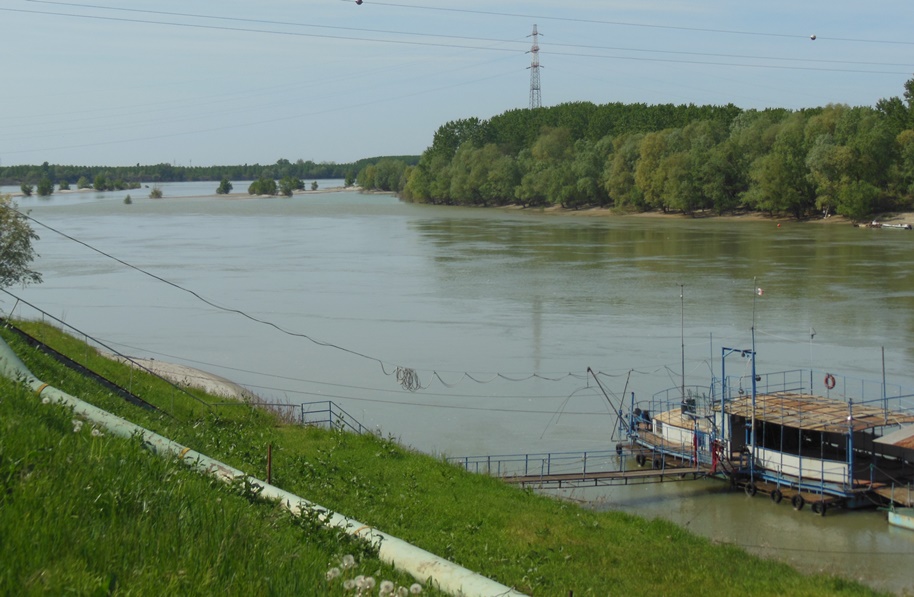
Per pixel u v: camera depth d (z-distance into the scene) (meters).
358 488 24.34
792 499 31.50
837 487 31.19
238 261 96.94
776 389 44.31
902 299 66.62
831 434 34.72
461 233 128.88
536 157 180.75
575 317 62.34
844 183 123.50
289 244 116.38
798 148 130.75
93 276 84.38
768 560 24.39
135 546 9.97
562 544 22.38
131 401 30.25
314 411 38.06
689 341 54.56
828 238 109.44
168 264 94.50
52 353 31.28
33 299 70.81
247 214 181.38
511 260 94.38
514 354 52.25
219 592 9.38
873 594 21.72
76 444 13.08
